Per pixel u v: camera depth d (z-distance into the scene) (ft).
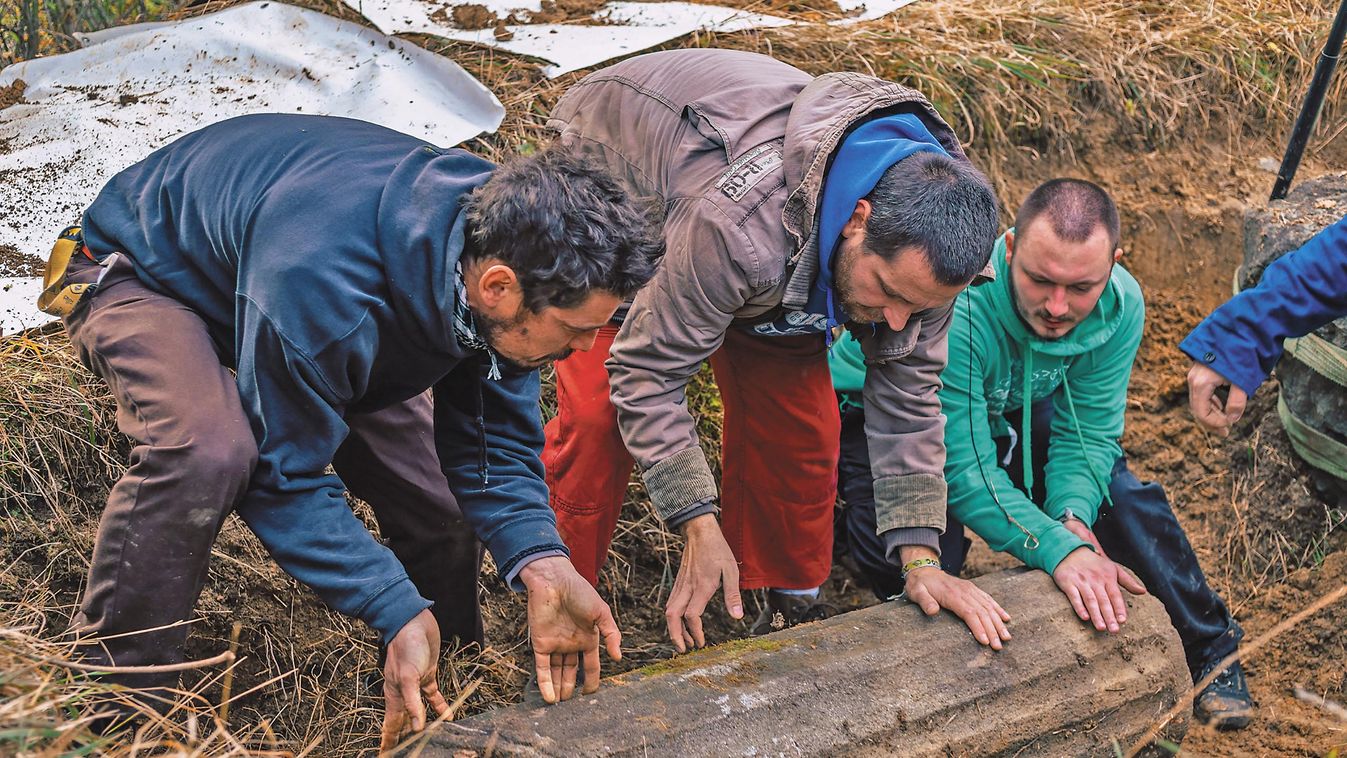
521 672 9.00
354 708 8.34
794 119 6.77
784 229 6.62
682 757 6.17
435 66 10.85
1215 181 13.53
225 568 8.42
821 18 12.98
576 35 11.68
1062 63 13.38
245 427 5.68
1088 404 9.08
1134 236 13.14
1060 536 8.14
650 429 7.11
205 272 6.02
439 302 5.44
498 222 5.26
